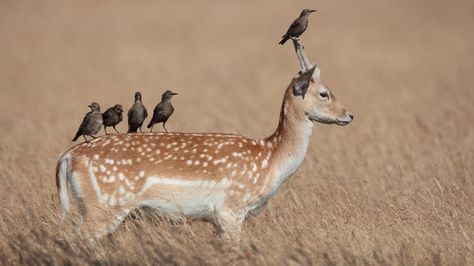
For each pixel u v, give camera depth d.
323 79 79.12
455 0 171.38
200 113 56.81
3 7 162.50
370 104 61.91
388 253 24.39
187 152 26.27
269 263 24.17
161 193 25.89
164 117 28.81
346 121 27.61
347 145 43.44
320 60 95.25
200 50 109.81
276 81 81.25
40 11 157.75
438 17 145.50
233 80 82.12
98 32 129.38
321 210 29.30
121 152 25.84
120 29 133.88
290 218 27.64
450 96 64.62
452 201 30.34
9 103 63.53
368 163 38.06
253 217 27.44
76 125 53.38
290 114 27.48
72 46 110.94
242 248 25.09
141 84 77.25
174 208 26.16
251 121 52.69
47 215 27.61
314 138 46.34
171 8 164.88
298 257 24.22
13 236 25.70
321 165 37.19
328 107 27.45
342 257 24.42
